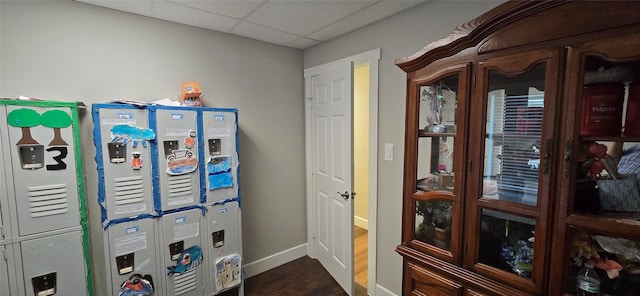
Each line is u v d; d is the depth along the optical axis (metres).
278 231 2.81
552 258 1.05
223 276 2.10
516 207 1.12
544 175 1.04
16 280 1.46
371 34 2.13
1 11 1.51
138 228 1.75
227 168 2.06
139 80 1.95
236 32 2.32
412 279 1.54
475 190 1.24
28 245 1.47
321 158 2.66
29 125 1.43
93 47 1.78
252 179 2.58
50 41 1.64
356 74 3.72
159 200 1.80
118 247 1.69
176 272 1.89
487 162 1.22
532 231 1.18
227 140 2.05
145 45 1.96
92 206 1.83
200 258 1.99
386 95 2.06
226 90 2.36
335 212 2.45
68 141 1.54
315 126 2.74
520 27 1.08
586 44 0.93
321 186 2.69
